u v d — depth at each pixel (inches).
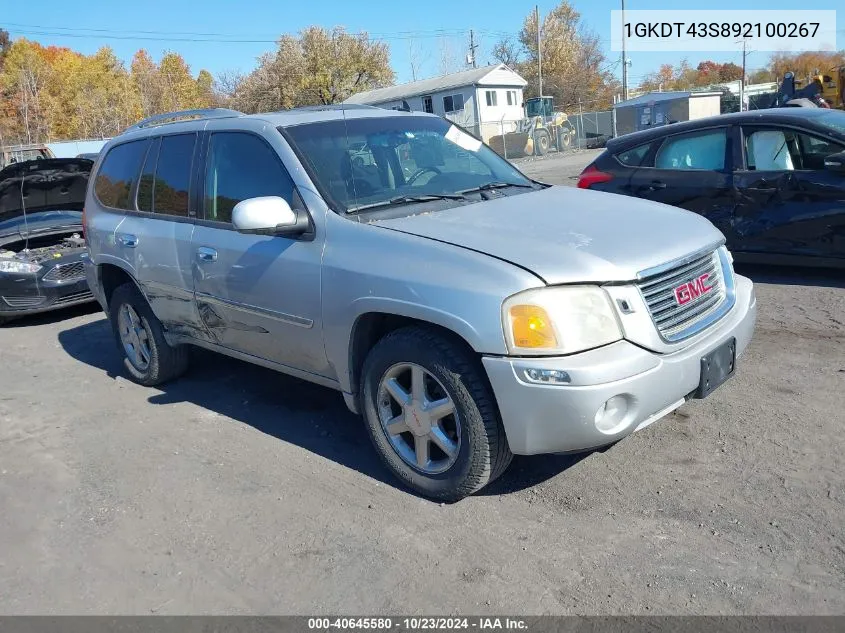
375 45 2062.0
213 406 203.6
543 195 168.6
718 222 269.4
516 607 111.7
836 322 218.1
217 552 133.1
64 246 340.2
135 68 2783.0
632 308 125.4
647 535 126.0
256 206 147.3
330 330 150.2
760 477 140.0
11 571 132.6
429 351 133.0
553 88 2561.5
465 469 134.4
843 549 117.3
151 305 205.9
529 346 121.4
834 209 242.8
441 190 169.3
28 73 2219.5
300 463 164.9
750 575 113.6
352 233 146.9
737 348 143.3
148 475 165.3
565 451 126.0
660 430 162.4
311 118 175.6
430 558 125.5
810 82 960.9
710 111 1552.7
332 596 118.1
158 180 201.5
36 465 175.9
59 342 292.4
